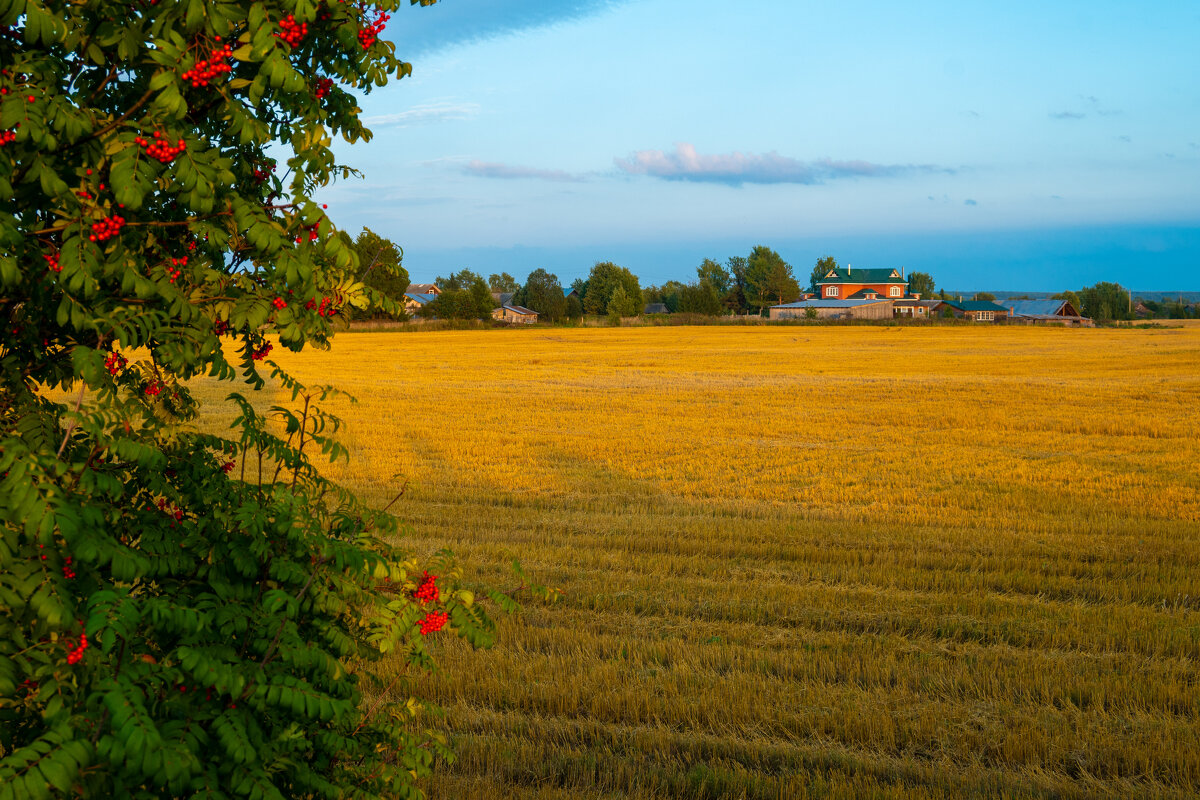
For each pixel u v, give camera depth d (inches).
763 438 816.9
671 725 230.1
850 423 913.5
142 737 81.0
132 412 120.7
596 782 202.5
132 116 104.0
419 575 136.3
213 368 114.5
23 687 95.7
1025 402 1077.1
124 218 104.3
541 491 563.2
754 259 5334.6
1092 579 363.3
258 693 99.0
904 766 204.5
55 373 114.2
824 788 194.7
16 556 91.0
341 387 1264.8
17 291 101.6
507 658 270.2
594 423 914.7
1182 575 366.6
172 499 120.0
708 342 2566.4
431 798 189.8
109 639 83.0
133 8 102.4
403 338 2738.7
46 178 93.2
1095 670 262.1
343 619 134.6
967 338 2714.1
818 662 268.2
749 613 316.5
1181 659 269.9
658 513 500.7
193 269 112.7
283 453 131.2
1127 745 211.2
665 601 327.9
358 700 128.0
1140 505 514.0
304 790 118.3
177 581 114.6
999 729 222.8
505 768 205.5
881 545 419.2
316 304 119.0
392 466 654.5
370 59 123.6
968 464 667.4
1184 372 1483.8
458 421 922.1
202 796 91.2
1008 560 387.5
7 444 87.5
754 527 456.4
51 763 75.3
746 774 200.5
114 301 105.7
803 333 3075.8
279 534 123.0
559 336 2891.2
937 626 301.6
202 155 100.0
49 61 94.8
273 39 100.1
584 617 313.7
